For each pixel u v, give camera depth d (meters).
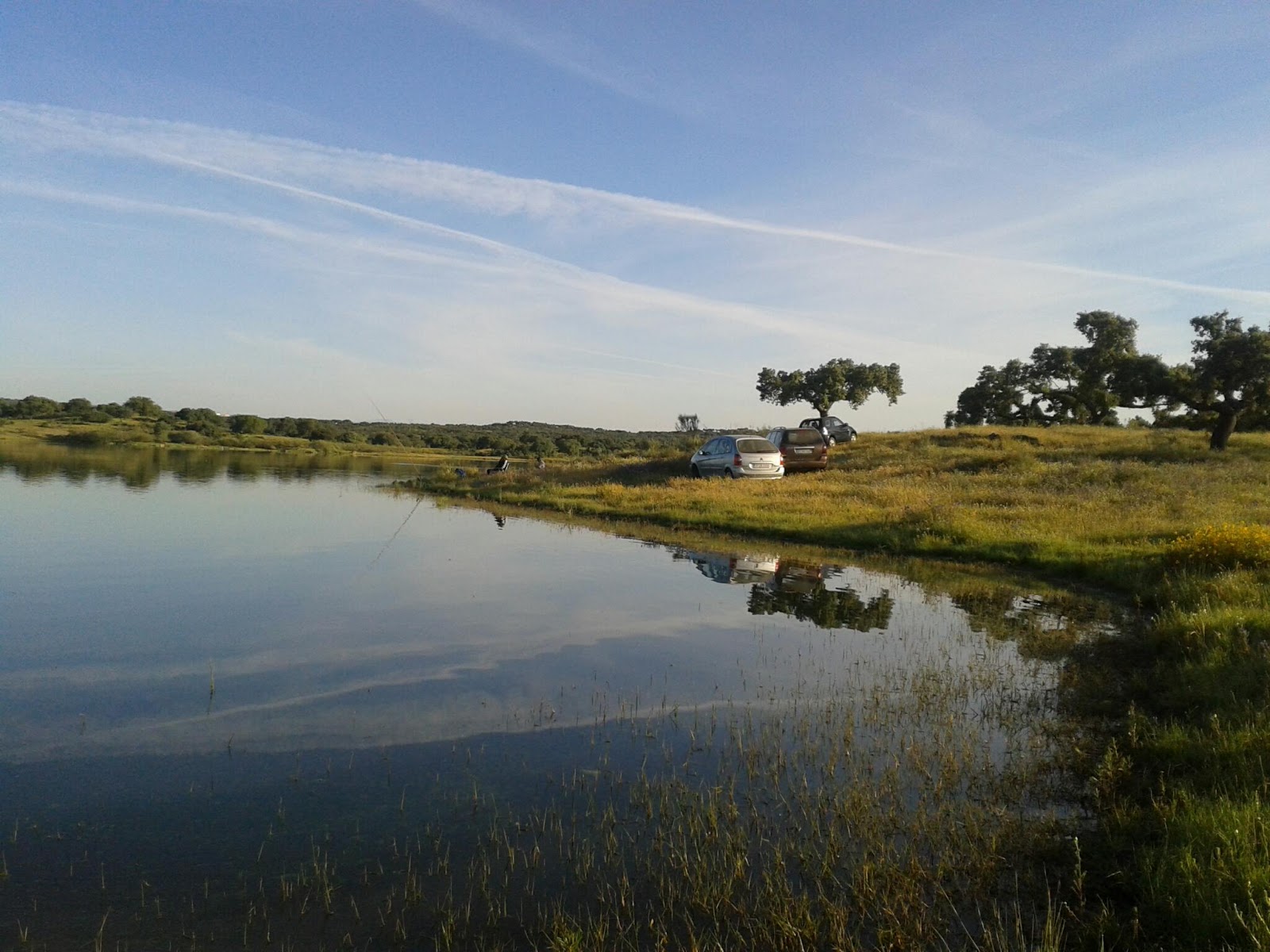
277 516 20.56
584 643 8.60
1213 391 29.12
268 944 3.49
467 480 32.53
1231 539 10.95
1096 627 9.30
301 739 5.83
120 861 4.15
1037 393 47.78
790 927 3.58
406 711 6.43
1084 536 14.50
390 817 4.67
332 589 11.30
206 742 5.74
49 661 7.63
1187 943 3.53
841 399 55.31
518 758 5.54
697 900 3.85
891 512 18.05
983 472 25.86
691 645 8.53
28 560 13.12
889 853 4.26
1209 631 7.49
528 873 4.10
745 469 25.75
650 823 4.63
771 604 10.60
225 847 4.30
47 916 3.65
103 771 5.23
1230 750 5.02
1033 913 3.83
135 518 18.94
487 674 7.42
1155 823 4.47
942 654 8.16
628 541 16.58
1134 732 5.63
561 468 34.84
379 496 27.88
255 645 8.29
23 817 4.61
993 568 13.30
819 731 6.04
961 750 5.67
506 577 12.44
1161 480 21.64
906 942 3.59
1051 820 4.66
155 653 7.95
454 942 3.54
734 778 5.22
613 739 5.88
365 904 3.81
